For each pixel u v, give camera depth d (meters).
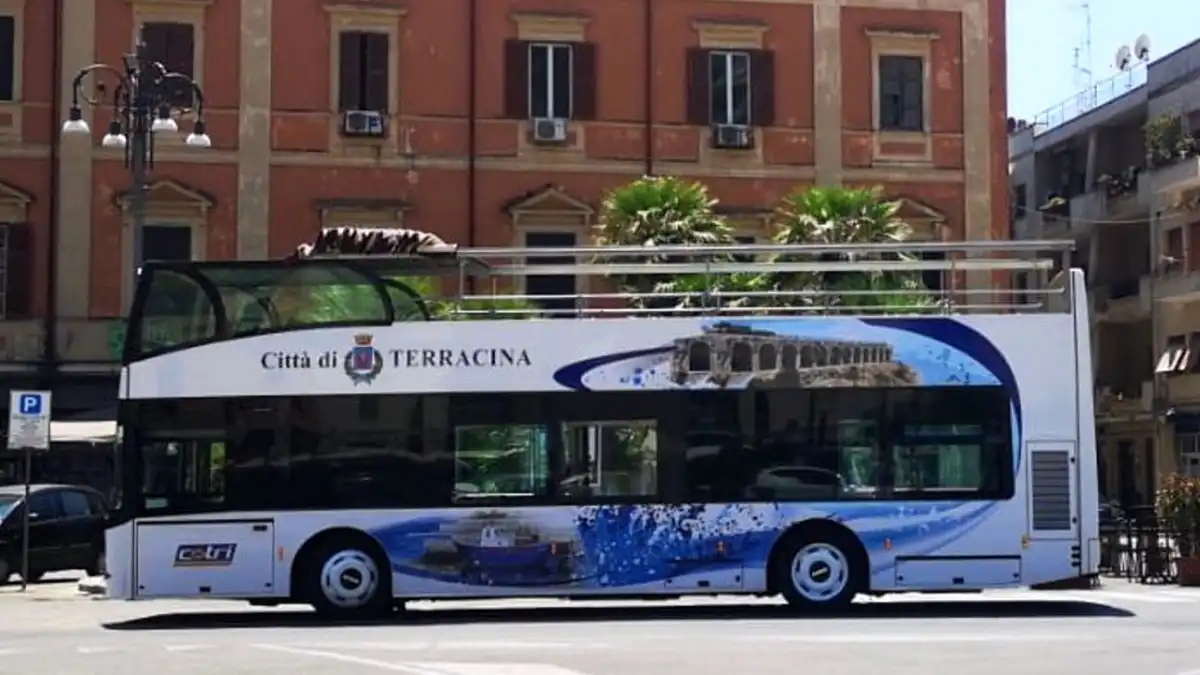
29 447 25.88
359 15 36.22
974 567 18.67
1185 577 25.30
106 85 35.06
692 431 18.69
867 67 38.19
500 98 36.81
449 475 18.58
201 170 35.44
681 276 24.59
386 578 18.69
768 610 19.50
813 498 18.62
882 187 38.00
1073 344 18.94
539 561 18.48
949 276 21.92
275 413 18.67
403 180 36.31
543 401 18.66
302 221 35.84
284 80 35.91
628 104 37.28
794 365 18.81
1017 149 55.81
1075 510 18.73
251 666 13.67
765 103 37.69
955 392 18.83
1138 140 49.69
